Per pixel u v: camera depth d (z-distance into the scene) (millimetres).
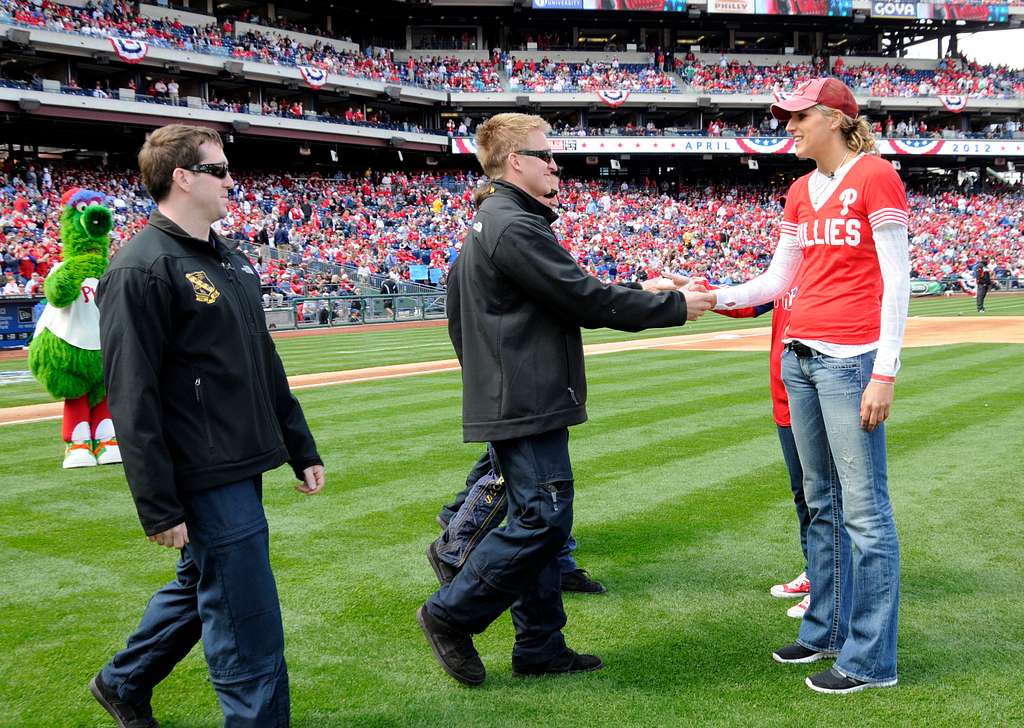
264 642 2580
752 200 48688
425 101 43625
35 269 22953
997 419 8086
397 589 4098
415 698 3031
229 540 2535
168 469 2422
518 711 2910
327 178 40875
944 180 54219
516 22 48594
